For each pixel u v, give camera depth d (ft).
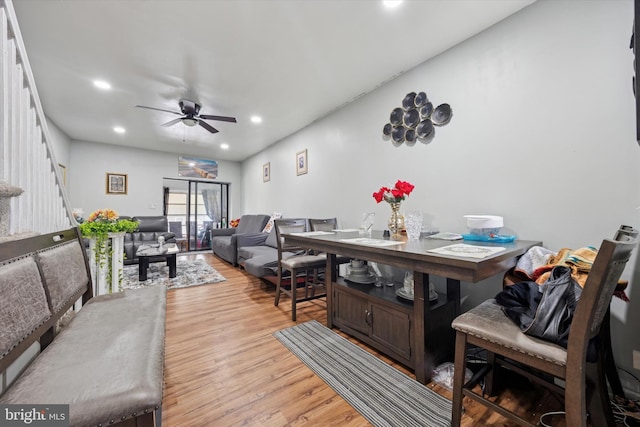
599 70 4.89
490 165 6.41
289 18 6.11
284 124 13.33
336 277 7.39
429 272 4.15
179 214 20.49
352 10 5.88
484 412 4.17
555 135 5.40
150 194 18.67
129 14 5.96
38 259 3.79
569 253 4.28
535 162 5.67
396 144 8.78
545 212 5.53
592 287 2.69
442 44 7.07
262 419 4.00
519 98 5.91
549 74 5.48
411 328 5.17
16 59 4.31
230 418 4.01
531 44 5.73
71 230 5.44
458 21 6.23
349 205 10.78
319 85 9.29
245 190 21.88
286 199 15.38
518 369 4.20
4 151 3.93
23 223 4.41
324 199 12.20
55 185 5.50
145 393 2.49
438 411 4.16
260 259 10.78
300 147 13.99
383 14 6.00
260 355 5.80
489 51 6.41
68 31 6.49
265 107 11.17
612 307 4.68
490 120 6.40
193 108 10.31
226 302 9.22
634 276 4.46
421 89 7.97
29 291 3.32
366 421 3.97
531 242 5.41
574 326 2.80
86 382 2.58
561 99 5.32
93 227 6.94
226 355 5.80
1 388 3.18
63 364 2.89
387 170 9.11
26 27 6.31
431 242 5.60
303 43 7.02
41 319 3.49
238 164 22.80
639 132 3.17
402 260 4.58
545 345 3.04
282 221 8.98
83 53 7.39
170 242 16.12
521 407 4.27
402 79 8.54
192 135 15.26
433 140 7.66
